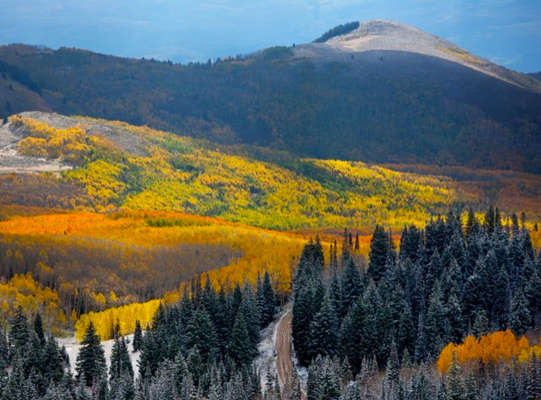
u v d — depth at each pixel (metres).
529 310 174.00
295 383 160.75
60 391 165.75
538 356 144.12
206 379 169.62
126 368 178.62
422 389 142.88
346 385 153.88
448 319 175.50
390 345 172.62
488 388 140.75
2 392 167.25
